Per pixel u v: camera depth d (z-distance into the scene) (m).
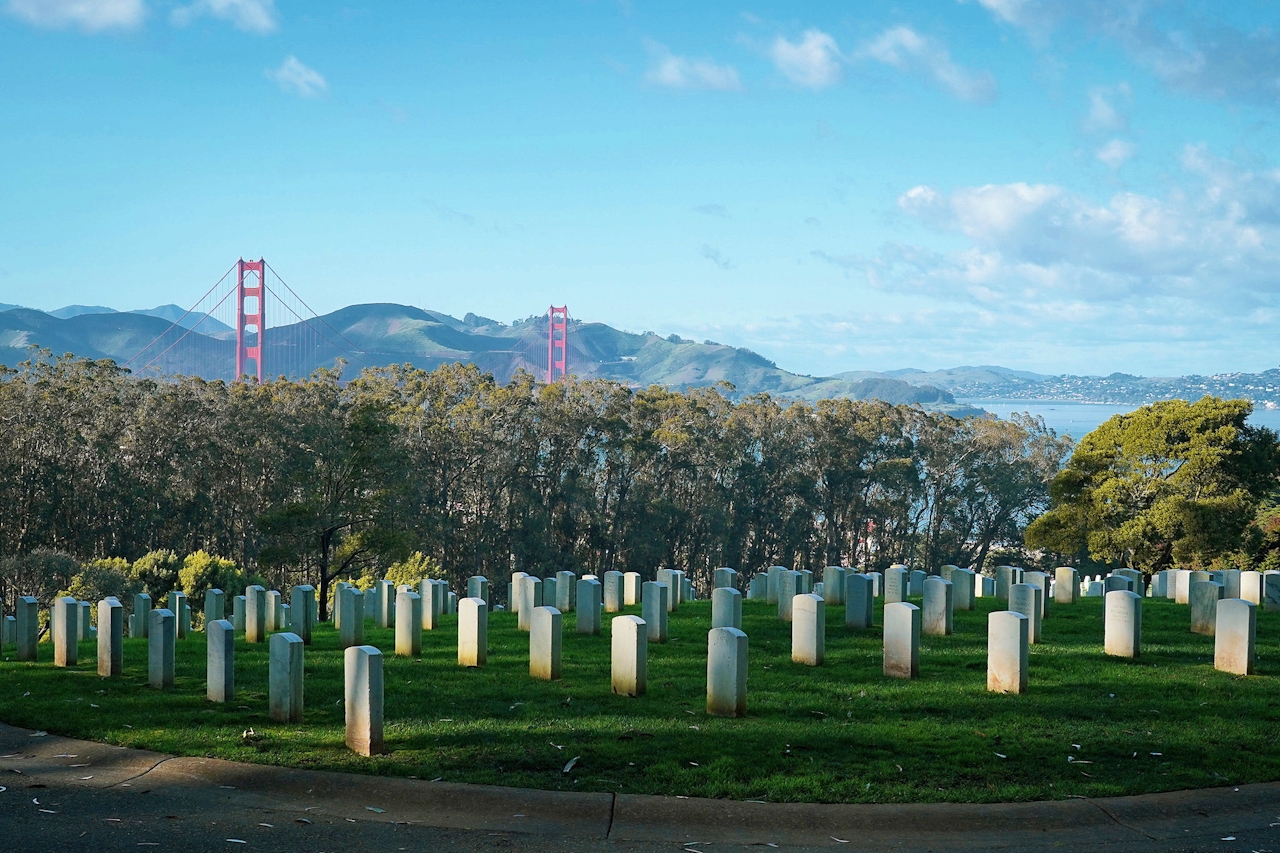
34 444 55.81
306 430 56.56
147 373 86.69
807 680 13.44
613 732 10.39
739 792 8.67
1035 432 85.62
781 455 80.06
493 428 69.06
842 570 21.98
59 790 8.84
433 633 18.61
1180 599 23.22
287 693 10.98
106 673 14.11
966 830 8.16
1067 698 12.30
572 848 7.72
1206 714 11.53
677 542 79.62
